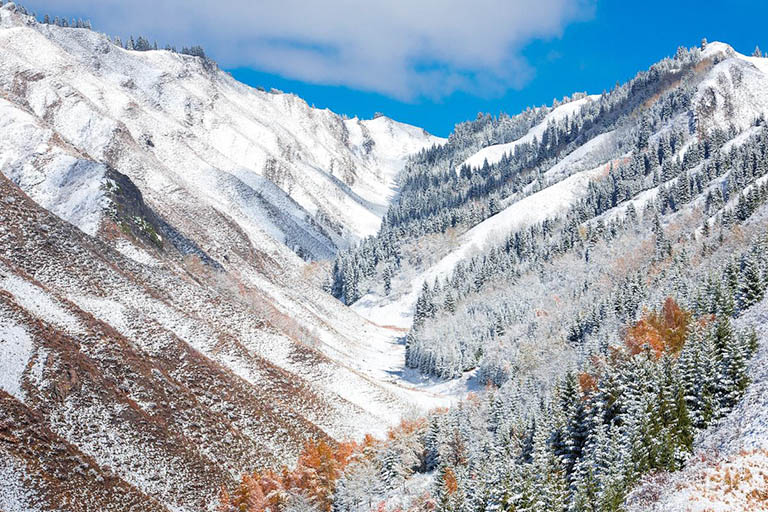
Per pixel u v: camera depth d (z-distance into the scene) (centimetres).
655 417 5075
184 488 6412
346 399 10162
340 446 8344
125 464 6125
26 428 5522
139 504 5750
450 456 7106
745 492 4022
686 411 5116
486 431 7869
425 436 7806
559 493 4725
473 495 4991
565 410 6181
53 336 6788
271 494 6775
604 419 5738
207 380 8350
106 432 6281
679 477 4553
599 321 11106
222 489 6762
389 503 6731
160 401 7288
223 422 7812
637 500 4503
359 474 7125
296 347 11006
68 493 5262
